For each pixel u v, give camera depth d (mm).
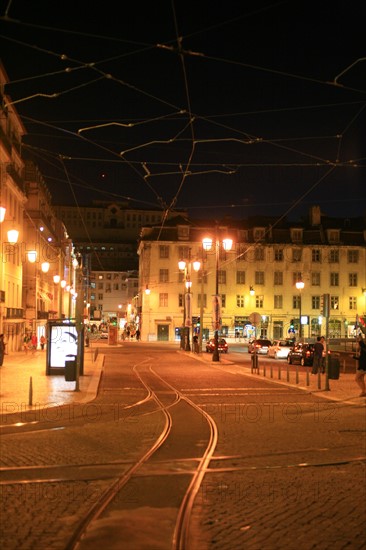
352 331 77750
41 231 56656
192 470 9016
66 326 26391
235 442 11391
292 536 6043
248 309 77375
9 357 39812
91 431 12688
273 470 9086
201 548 5695
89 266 123500
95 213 142000
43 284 59812
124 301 132125
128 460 9719
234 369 32969
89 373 28078
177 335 76125
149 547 5707
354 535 6086
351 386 22719
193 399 18797
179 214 81188
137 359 41719
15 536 5965
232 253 77188
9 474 8680
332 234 79125
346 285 78500
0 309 38844
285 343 47750
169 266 76812
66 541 5828
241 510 6949
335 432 12531
